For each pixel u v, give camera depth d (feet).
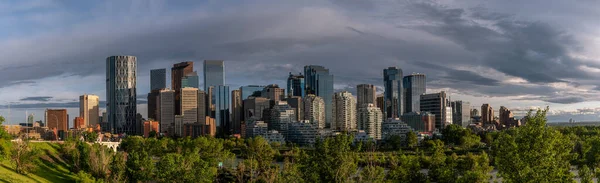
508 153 297.94
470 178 536.01
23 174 559.38
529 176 282.77
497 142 320.09
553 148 295.89
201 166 608.19
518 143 295.89
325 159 608.60
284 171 613.93
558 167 291.17
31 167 583.99
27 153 577.43
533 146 287.69
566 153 298.97
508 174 298.35
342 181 592.60
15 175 525.34
